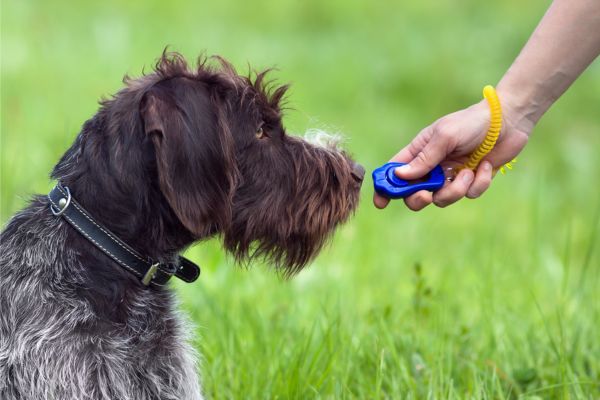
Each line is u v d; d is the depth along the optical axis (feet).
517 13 84.17
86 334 20.57
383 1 87.15
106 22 73.61
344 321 30.12
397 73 70.08
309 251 23.71
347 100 64.49
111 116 21.44
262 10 82.89
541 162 59.11
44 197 22.13
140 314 21.39
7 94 53.78
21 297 20.77
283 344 27.73
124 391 20.76
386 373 26.43
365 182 47.85
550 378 26.73
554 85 22.67
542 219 48.01
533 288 34.76
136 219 21.17
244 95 22.41
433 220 46.73
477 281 34.88
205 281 32.42
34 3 76.59
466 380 26.43
